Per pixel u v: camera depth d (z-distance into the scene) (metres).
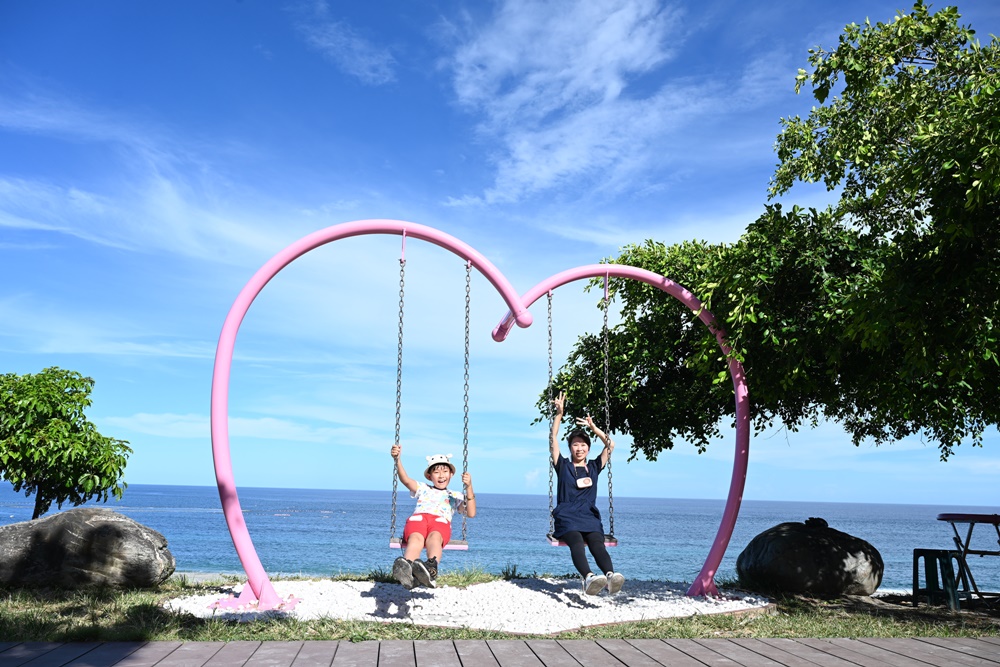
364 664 5.41
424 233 8.42
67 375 10.73
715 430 12.51
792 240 9.08
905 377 8.03
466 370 7.93
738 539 57.22
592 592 7.66
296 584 10.06
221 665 5.31
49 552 8.88
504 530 70.00
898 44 9.21
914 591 10.17
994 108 6.77
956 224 7.20
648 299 11.69
